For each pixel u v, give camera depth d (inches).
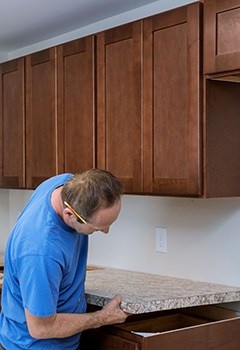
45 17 95.0
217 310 77.0
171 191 69.5
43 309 51.8
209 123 66.7
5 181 102.3
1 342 63.0
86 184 51.8
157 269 88.4
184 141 67.6
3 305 62.3
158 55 71.3
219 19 63.9
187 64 67.1
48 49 90.7
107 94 79.7
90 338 68.8
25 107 96.7
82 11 91.5
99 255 101.7
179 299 64.7
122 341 62.5
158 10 86.4
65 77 87.3
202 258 80.4
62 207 56.0
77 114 85.0
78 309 63.1
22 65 97.0
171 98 69.4
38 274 51.8
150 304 62.3
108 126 79.6
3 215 125.2
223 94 68.7
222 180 68.6
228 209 76.8
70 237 56.5
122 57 76.9
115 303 61.6
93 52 81.6
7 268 59.4
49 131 90.8
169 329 80.0
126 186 76.5
